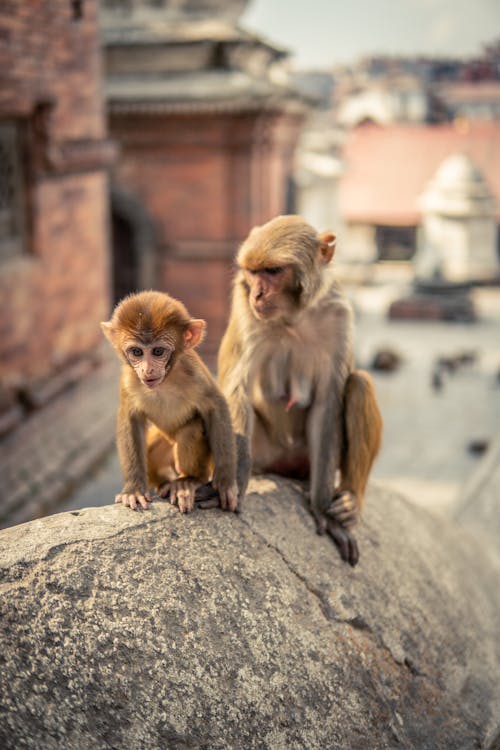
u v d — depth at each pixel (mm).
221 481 3121
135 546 2709
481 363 21016
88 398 12203
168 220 18938
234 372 3613
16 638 2316
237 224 18750
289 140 20938
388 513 4078
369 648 3016
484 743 3119
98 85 12945
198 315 19219
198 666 2508
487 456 7844
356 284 32250
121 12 18594
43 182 11477
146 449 3287
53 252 11898
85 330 13188
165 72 18141
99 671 2355
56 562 2535
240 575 2846
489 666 3570
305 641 2812
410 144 40781
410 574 3627
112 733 2281
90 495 10211
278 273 3420
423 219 30641
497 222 33844
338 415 3674
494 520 6395
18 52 10281
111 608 2490
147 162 18688
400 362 20781
